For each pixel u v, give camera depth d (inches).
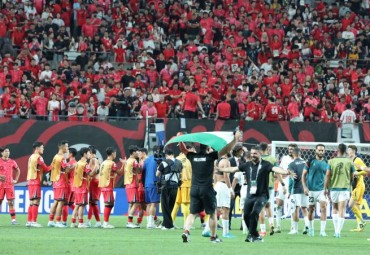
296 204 2112.5
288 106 3334.2
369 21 4190.5
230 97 3198.8
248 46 3796.8
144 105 3184.1
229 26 3917.3
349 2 4244.6
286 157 2240.4
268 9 4072.3
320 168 2060.8
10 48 3646.7
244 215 1761.8
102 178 2273.6
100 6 3890.3
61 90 3287.4
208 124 2945.4
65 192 2269.9
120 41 3695.9
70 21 3818.9
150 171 2257.6
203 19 3907.5
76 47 3703.3
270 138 2992.1
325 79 3659.0
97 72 3558.1
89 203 2304.4
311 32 4010.8
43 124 2881.4
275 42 3848.4
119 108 3184.1
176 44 3831.2
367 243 1828.2
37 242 1701.5
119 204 2861.7
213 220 1716.3
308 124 3014.3
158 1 3971.5
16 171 2343.8
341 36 4025.6
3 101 3115.2
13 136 2861.7
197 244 1686.8
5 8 3752.5
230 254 1473.9
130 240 1788.9
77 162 2281.0
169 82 3523.6
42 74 3408.0
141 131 2893.7
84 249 1551.4
